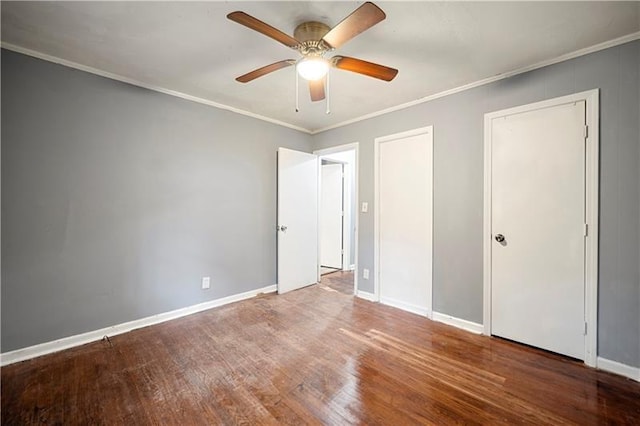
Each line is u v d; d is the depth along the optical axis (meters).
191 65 2.33
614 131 1.94
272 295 3.65
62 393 1.73
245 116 3.46
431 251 2.91
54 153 2.23
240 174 3.43
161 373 1.94
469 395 1.72
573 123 2.10
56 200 2.24
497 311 2.48
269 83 2.66
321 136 4.18
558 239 2.17
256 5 1.61
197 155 3.05
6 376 1.90
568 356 2.13
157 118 2.76
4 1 1.58
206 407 1.62
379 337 2.48
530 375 1.92
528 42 1.96
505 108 2.42
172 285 2.88
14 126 2.07
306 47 1.69
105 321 2.48
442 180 2.83
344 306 3.26
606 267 1.98
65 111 2.27
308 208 4.11
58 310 2.26
